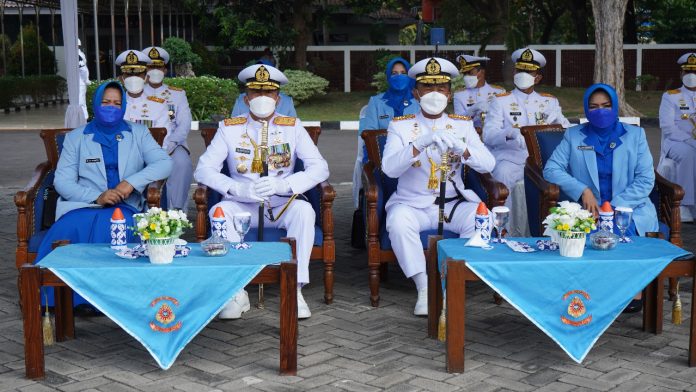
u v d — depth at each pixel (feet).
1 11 87.20
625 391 14.94
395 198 21.24
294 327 15.66
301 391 15.01
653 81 83.87
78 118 36.42
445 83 20.94
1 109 78.23
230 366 16.28
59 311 17.65
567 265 15.58
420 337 18.03
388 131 21.49
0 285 21.90
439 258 17.25
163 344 15.51
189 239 27.04
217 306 15.57
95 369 16.12
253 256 16.35
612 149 20.70
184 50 74.13
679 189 20.29
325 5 81.41
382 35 106.32
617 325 18.76
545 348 17.30
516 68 27.58
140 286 15.39
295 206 20.16
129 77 28.12
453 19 98.02
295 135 21.34
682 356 16.75
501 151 27.09
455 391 14.98
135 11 80.28
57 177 20.71
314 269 24.00
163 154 21.31
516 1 90.58
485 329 18.56
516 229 25.29
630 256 15.99
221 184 20.42
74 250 16.96
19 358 16.67
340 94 82.94
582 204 20.40
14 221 29.91
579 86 87.51
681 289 21.49
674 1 94.43
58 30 97.14
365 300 20.90
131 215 20.02
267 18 76.38
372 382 15.43
